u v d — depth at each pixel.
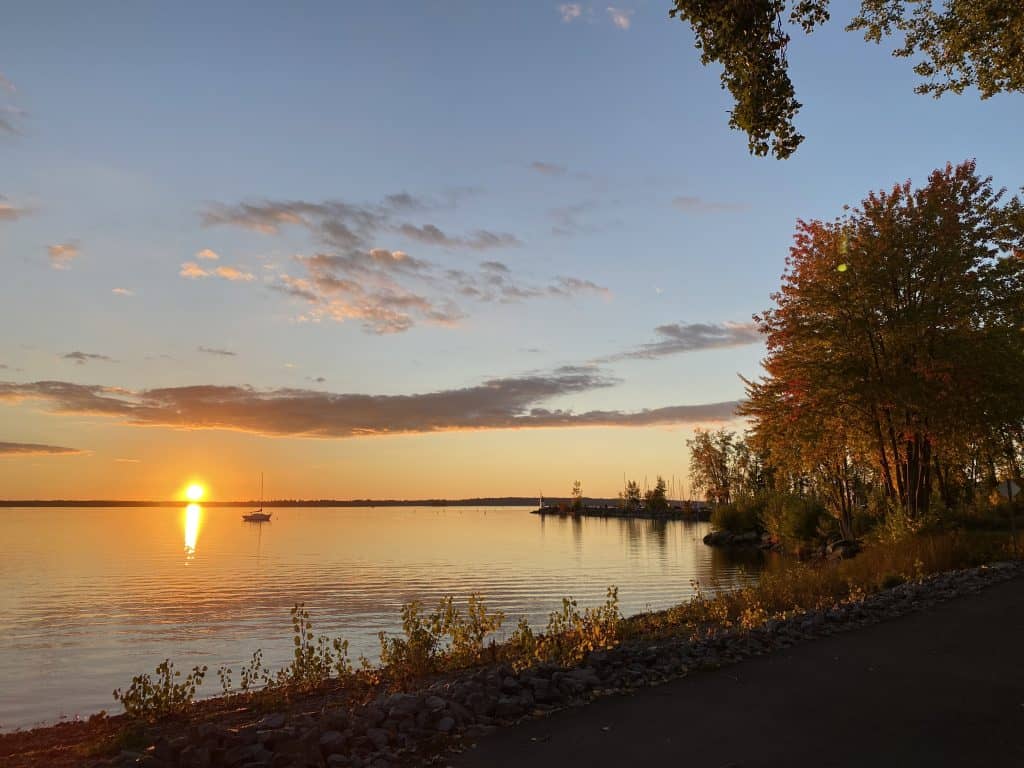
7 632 27.52
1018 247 30.98
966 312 30.14
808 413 31.80
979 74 14.27
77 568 59.81
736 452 112.81
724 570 47.19
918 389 29.23
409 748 6.12
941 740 6.06
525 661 9.79
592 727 6.66
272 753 5.80
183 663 20.86
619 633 13.81
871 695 7.70
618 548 78.38
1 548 86.81
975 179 31.48
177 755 5.80
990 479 50.19
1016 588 17.83
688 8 11.21
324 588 43.31
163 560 68.88
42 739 8.78
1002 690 7.88
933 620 13.16
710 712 7.07
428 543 97.19
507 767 5.59
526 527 157.88
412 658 11.19
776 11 11.24
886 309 31.36
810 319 33.03
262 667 19.64
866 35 14.82
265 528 163.00
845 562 25.92
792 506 57.78
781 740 6.11
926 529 29.12
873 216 32.03
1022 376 29.62
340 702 9.38
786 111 11.59
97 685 18.11
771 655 10.05
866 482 52.72
